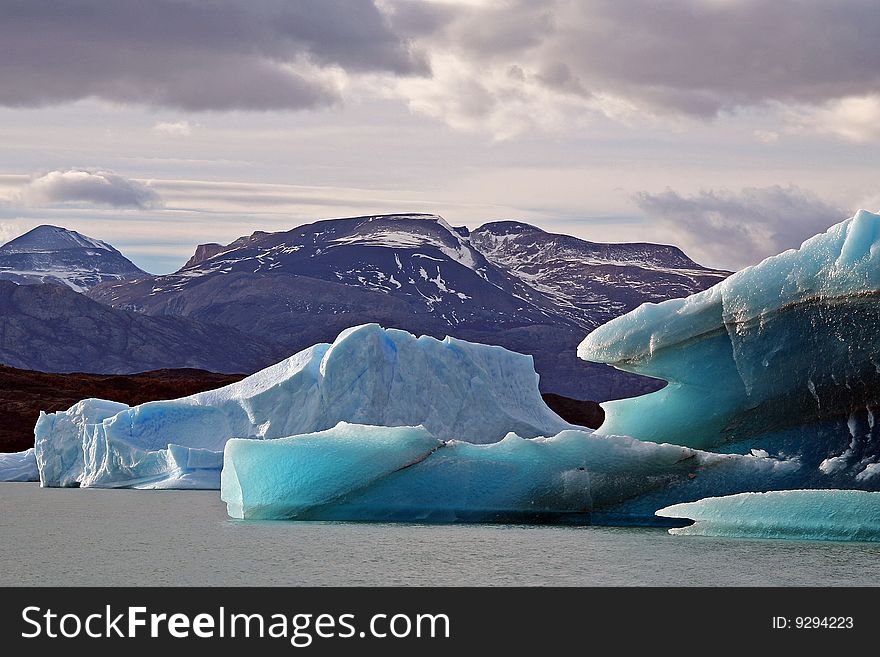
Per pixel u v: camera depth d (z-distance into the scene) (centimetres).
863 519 1836
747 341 2236
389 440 2233
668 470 2156
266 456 2288
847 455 2144
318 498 2258
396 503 2238
